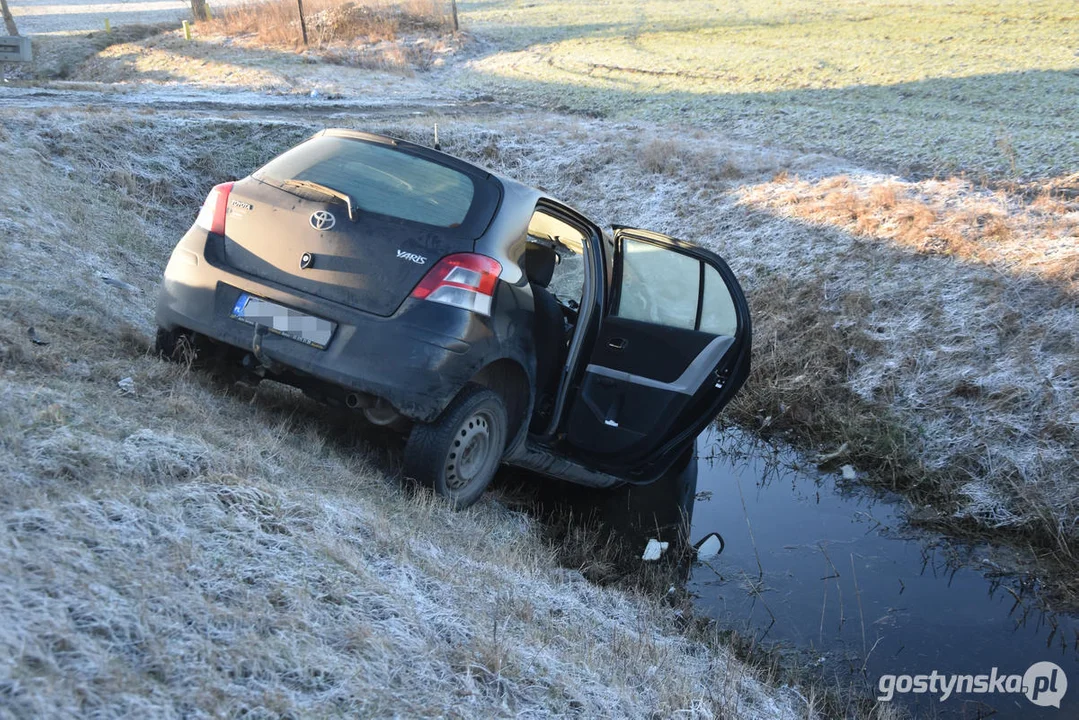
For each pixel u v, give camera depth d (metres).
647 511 6.48
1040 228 10.85
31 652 2.21
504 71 34.56
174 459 3.70
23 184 8.56
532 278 5.13
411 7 42.41
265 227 4.59
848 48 34.38
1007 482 7.16
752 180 14.03
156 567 2.91
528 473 6.57
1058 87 25.77
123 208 9.89
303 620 2.98
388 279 4.44
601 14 48.81
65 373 4.38
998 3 43.41
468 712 2.95
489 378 4.93
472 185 4.83
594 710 3.38
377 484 4.68
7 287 5.40
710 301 6.27
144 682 2.35
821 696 4.55
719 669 4.43
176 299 4.72
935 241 10.62
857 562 6.08
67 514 2.97
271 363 4.52
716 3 51.31
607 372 5.72
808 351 9.29
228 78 29.64
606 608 4.74
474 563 4.32
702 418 6.25
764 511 6.84
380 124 16.58
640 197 14.05
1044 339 8.62
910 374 8.64
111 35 41.16
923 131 19.91
